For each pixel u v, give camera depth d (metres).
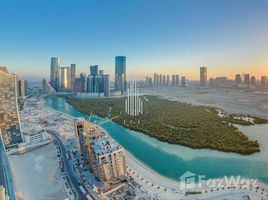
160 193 122.62
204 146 197.50
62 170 151.25
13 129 193.12
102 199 115.38
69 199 117.19
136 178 139.88
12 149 187.75
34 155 179.75
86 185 130.25
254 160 170.38
